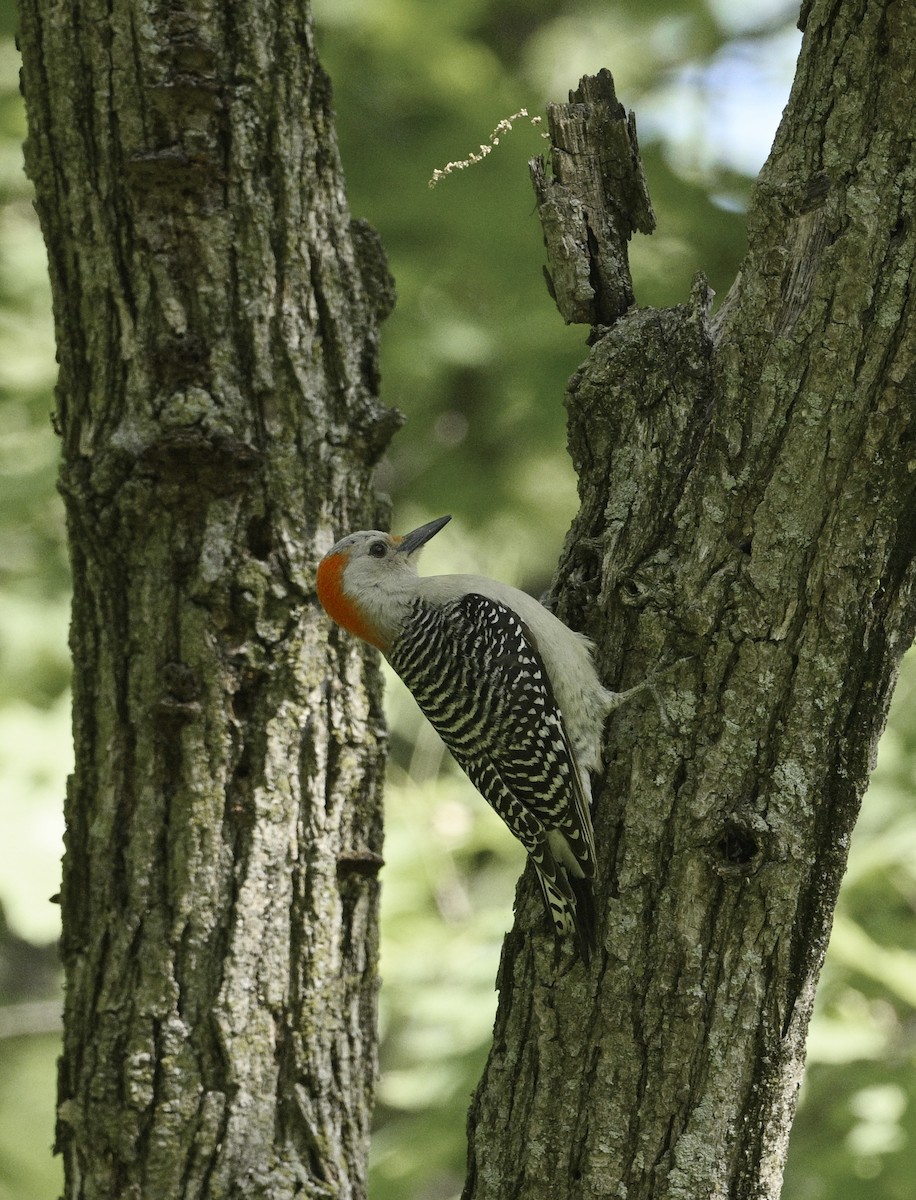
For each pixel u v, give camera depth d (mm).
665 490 8000
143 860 8719
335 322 9203
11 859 16828
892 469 7406
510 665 9312
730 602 7617
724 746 7594
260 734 8820
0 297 19875
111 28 8750
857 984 14758
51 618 19656
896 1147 14078
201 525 8766
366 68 18625
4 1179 21062
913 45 7207
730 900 7535
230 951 8648
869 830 15930
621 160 8742
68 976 8914
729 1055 7488
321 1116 8766
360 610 9180
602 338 8359
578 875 7855
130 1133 8500
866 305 7312
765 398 7535
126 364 8781
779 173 7504
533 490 20719
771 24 21797
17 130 19250
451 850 16969
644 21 22141
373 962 9305
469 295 19484
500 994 8188
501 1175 7773
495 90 18562
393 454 21078
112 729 8844
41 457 18578
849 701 7559
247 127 8883
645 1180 7488
